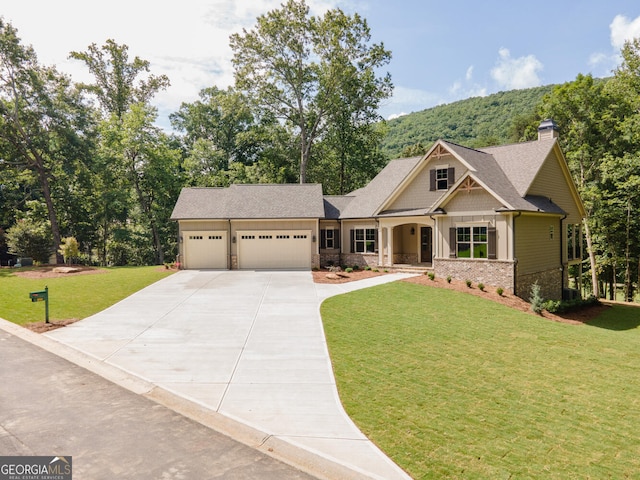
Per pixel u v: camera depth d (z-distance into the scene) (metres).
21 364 9.14
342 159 41.75
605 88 31.92
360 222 25.69
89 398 7.41
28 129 32.47
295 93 39.34
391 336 11.43
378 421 6.72
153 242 41.12
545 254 20.56
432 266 22.53
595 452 6.10
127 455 5.54
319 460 5.55
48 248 34.44
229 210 25.66
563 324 14.66
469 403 7.57
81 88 37.38
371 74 38.69
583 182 31.67
